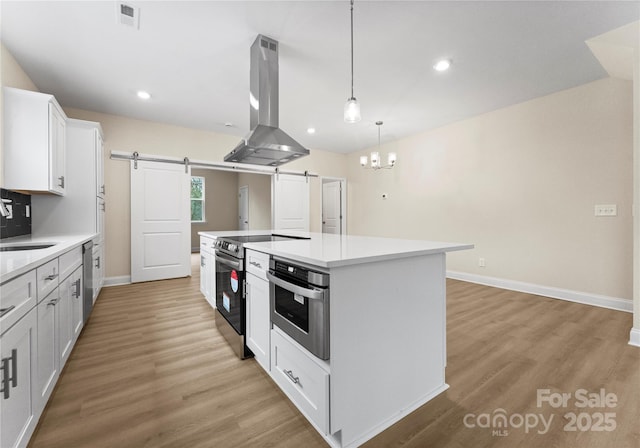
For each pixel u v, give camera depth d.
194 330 2.57
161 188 4.46
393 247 1.64
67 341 1.91
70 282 1.98
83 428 1.38
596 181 3.16
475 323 2.70
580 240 3.29
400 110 3.96
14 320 1.11
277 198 5.72
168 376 1.84
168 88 3.32
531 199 3.66
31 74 2.96
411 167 5.12
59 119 2.88
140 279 4.30
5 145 2.46
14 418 1.11
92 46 2.50
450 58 2.70
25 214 2.89
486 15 2.12
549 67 2.87
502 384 1.75
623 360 2.01
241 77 3.08
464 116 4.20
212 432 1.37
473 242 4.26
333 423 1.25
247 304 2.03
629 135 2.97
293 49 2.56
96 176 3.32
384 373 1.43
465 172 4.34
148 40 2.43
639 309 2.25
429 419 1.47
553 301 3.35
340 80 3.11
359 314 1.34
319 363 1.30
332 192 6.79
